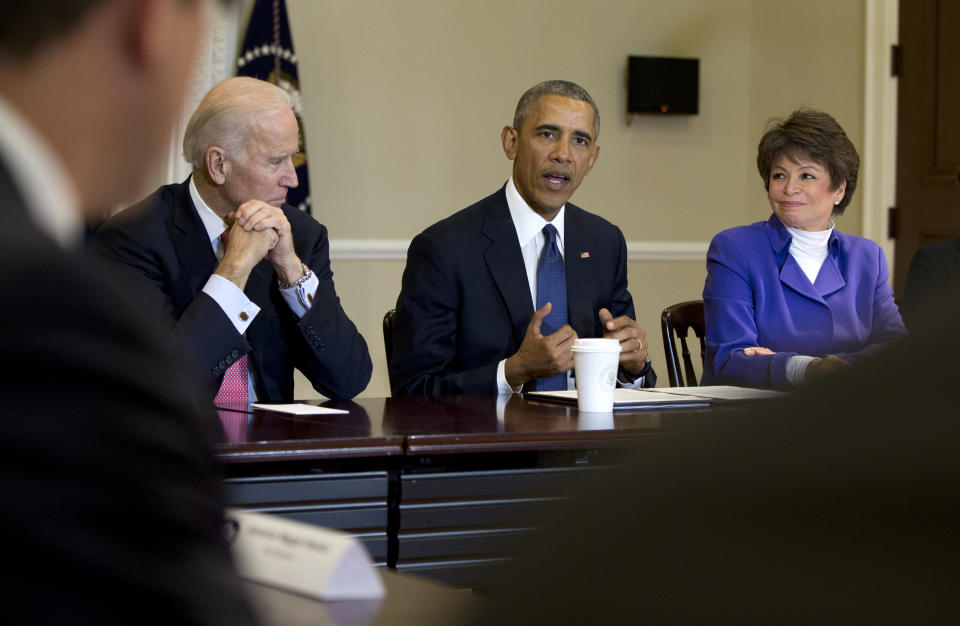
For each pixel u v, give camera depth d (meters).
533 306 2.27
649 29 4.75
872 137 4.17
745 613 0.14
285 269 2.00
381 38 4.40
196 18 0.28
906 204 4.04
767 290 2.40
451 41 4.49
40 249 0.24
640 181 4.78
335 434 1.44
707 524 0.14
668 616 0.14
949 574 0.13
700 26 4.82
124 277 0.28
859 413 0.14
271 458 1.35
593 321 2.29
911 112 4.01
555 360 2.01
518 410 1.76
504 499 1.43
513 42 4.57
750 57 4.90
